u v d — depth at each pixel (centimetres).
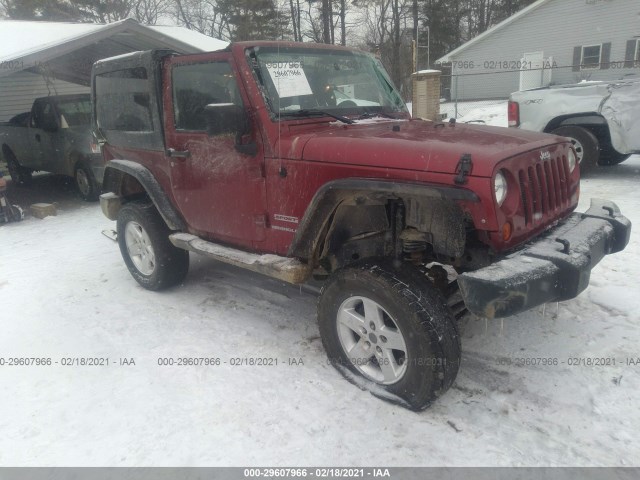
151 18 3281
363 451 246
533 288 233
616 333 334
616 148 704
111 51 1046
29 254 610
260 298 433
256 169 327
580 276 245
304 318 390
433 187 244
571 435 250
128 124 444
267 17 2819
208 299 438
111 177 489
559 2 2214
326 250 314
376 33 3450
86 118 952
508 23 2369
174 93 380
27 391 313
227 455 249
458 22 3522
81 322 405
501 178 246
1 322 414
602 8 2109
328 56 375
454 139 277
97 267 545
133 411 287
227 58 329
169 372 324
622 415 261
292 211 313
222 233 371
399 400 276
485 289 228
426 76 1277
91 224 746
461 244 248
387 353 277
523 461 235
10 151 1095
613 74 2127
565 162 303
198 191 378
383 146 270
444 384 255
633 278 409
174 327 388
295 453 248
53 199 957
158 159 412
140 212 435
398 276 263
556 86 770
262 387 302
